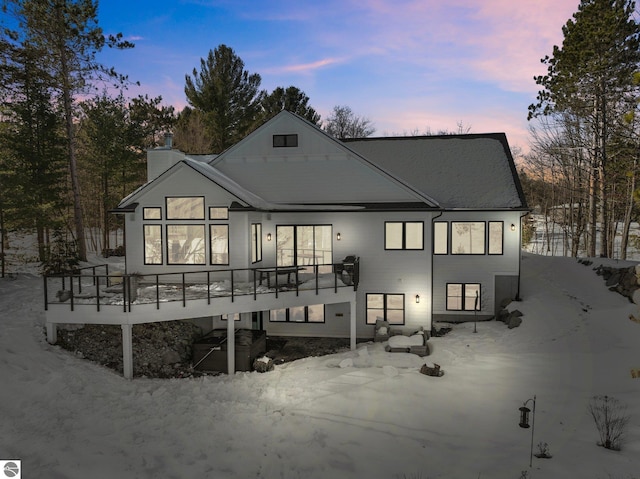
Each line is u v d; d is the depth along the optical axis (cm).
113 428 848
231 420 937
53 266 2023
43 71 2138
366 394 1094
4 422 782
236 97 3859
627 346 1370
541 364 1286
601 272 2023
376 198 1731
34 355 1102
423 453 812
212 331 1498
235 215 1511
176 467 730
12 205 2019
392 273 1667
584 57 2433
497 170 1966
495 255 1828
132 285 1210
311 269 1711
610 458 751
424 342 1485
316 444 845
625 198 2850
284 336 1706
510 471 733
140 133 3106
